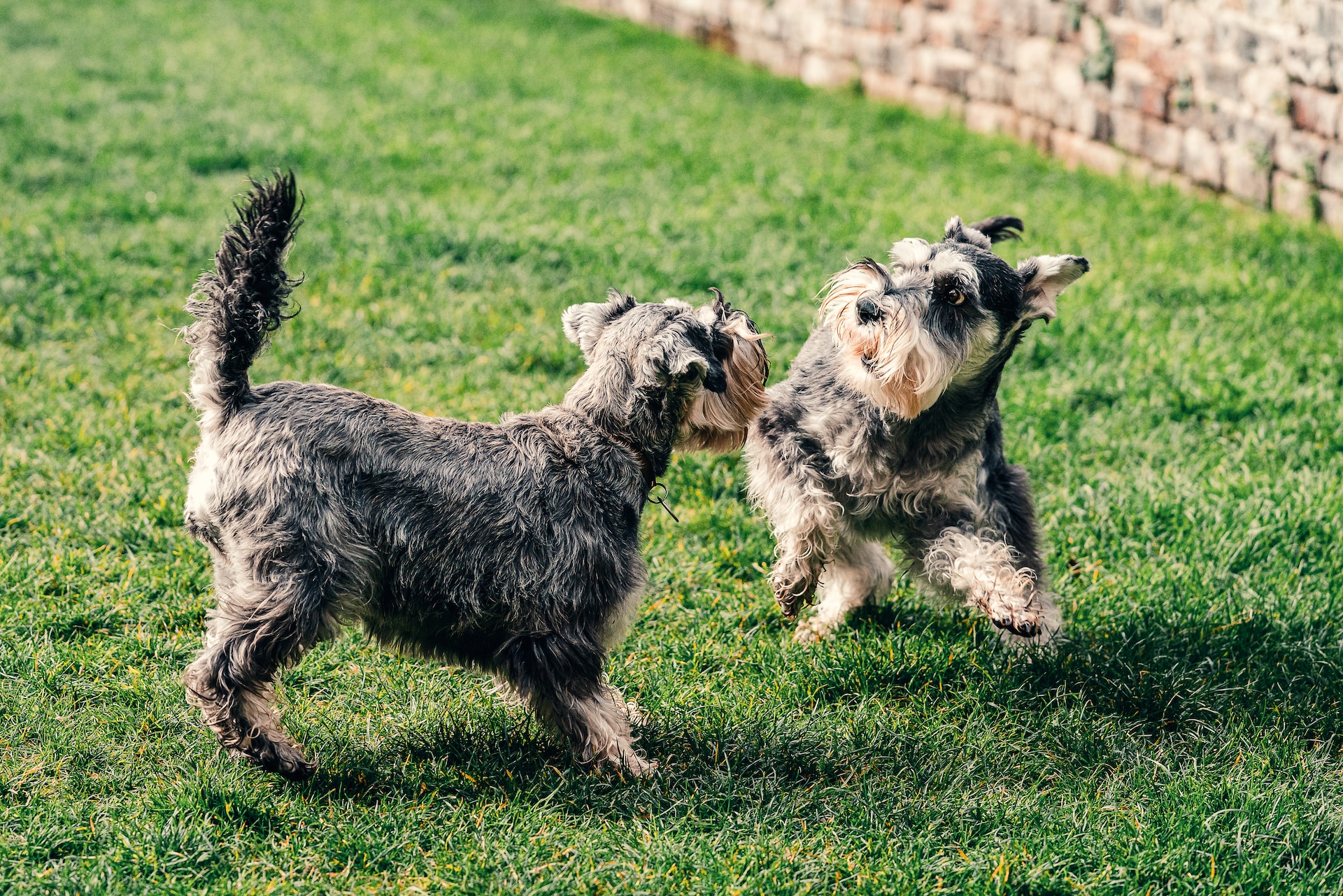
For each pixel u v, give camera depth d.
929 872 3.71
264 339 3.80
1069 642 4.97
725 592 5.37
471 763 4.13
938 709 4.62
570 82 14.45
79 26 15.98
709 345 4.12
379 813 3.87
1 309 7.48
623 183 10.55
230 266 3.72
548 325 7.61
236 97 12.84
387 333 7.43
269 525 3.64
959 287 4.63
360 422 3.80
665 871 3.67
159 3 17.70
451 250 8.73
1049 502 6.04
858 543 5.19
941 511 4.96
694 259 8.64
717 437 4.35
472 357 7.23
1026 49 12.47
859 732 4.41
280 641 3.63
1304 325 7.98
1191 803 4.01
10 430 6.16
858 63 14.71
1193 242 9.51
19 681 4.38
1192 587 5.32
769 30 16.02
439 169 10.80
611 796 3.98
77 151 10.66
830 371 5.01
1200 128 10.81
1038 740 4.47
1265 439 6.61
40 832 3.66
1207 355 7.42
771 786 4.09
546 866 3.65
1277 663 4.89
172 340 7.29
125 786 3.96
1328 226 9.84
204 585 5.07
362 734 4.29
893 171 11.31
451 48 15.97
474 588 3.88
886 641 4.94
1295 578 5.40
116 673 4.53
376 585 3.84
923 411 4.76
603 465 4.04
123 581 5.02
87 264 8.17
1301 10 9.70
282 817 3.84
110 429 6.15
